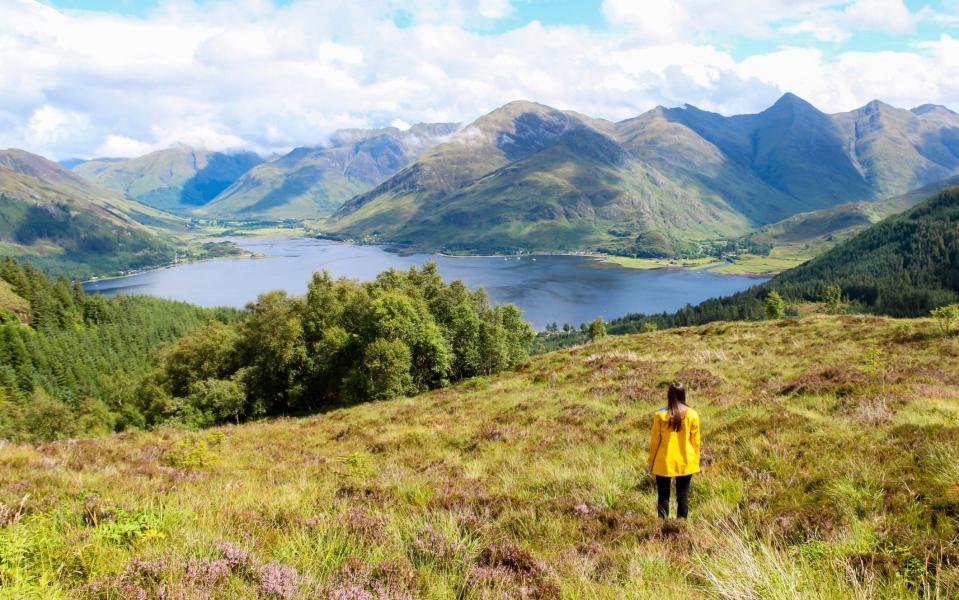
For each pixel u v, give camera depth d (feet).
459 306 199.00
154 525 19.80
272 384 184.55
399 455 48.37
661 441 26.05
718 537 22.47
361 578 16.55
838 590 16.10
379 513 24.29
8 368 415.85
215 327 223.71
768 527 22.90
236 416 170.71
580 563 20.48
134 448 51.03
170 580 14.26
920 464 27.12
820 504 25.16
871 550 19.95
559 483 33.22
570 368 100.63
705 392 62.18
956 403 41.39
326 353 174.09
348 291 196.54
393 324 160.76
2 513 20.20
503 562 19.74
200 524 20.72
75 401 430.61
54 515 20.81
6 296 537.65
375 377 156.35
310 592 15.26
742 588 16.33
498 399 79.87
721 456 35.65
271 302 188.34
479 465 41.04
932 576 16.78
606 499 29.91
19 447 48.88
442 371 177.27
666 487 26.58
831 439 34.53
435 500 29.12
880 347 79.30
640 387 69.51
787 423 40.78
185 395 205.05
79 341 523.29
